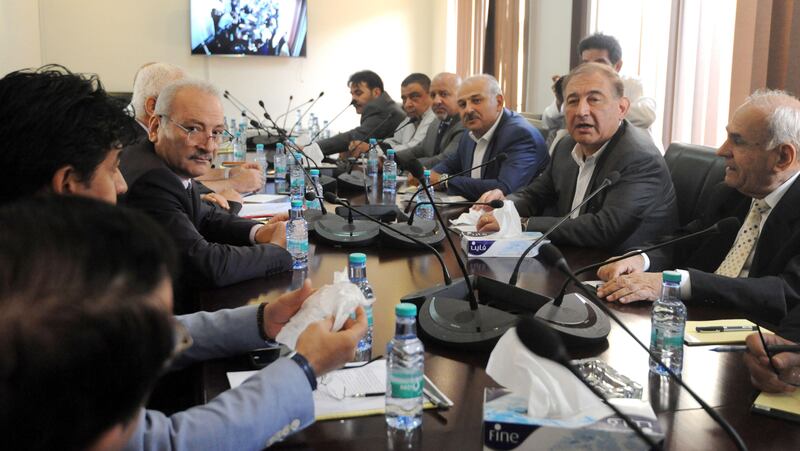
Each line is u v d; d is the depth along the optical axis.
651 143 2.65
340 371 1.23
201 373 1.24
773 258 2.01
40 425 0.48
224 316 1.31
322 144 5.55
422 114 5.57
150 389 0.54
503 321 1.37
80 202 0.54
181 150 2.18
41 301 0.48
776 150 1.99
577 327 1.37
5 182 1.14
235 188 3.38
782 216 2.01
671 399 1.14
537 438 0.93
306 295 1.27
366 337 1.32
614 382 1.18
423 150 5.11
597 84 2.61
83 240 0.51
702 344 1.41
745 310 1.72
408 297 1.52
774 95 2.04
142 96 2.94
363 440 1.01
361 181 3.63
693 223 2.39
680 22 3.96
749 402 1.14
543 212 3.11
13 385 0.47
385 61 8.33
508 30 6.39
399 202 3.18
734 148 2.06
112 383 0.50
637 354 1.33
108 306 0.49
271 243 2.07
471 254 2.13
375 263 2.06
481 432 1.03
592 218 2.45
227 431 0.95
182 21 7.75
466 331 1.35
